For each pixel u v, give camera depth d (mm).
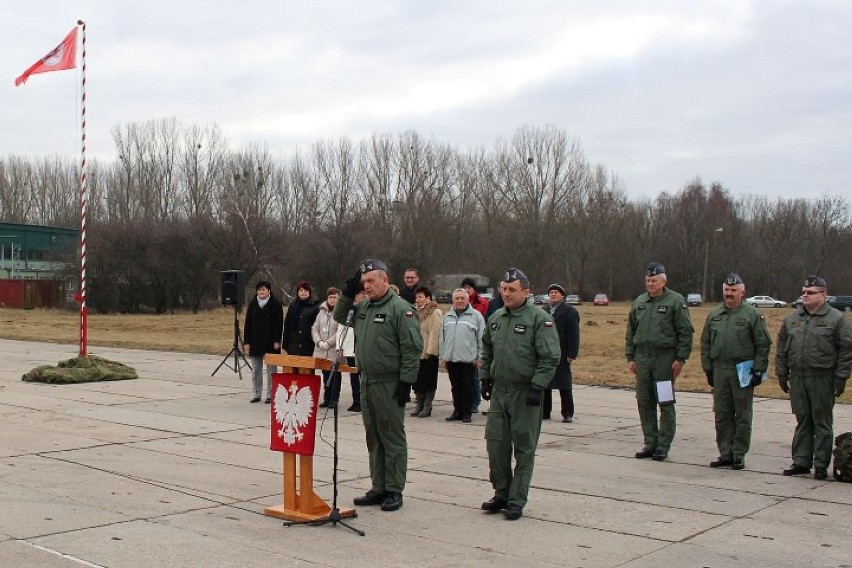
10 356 23656
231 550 6426
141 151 77375
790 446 11305
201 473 9148
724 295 10016
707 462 10203
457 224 79250
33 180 91750
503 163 81188
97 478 8836
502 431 7617
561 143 81188
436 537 6875
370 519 7398
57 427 12023
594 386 18203
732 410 9898
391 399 7719
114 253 58281
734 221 90438
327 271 64312
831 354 9227
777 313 61406
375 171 76062
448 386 17875
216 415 13430
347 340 8062
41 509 7547
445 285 78000
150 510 7578
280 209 76312
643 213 91250
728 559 6363
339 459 10078
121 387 16859
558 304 13367
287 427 7328
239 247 62219
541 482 8992
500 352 7641
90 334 35656
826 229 88625
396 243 69500
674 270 90125
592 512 7742
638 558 6367
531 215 80062
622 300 88250
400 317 7688
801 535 7035
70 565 6008
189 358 23688
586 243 84438
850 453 9031
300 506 7355
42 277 70625
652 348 10383
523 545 6680
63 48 18203
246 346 14984
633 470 9688
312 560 6219
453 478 9141
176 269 59281
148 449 10516
